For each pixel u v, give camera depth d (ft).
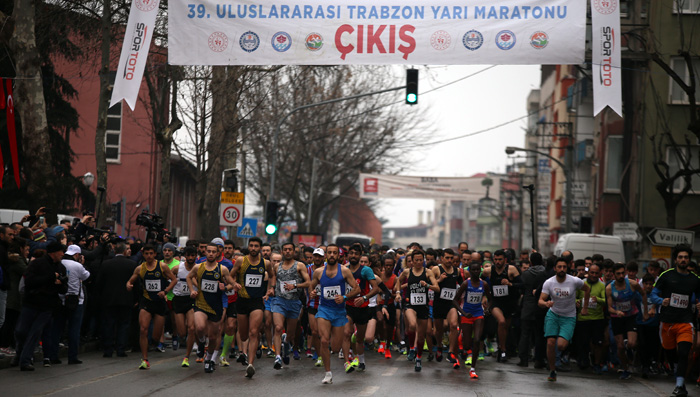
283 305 76.13
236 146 149.79
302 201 317.63
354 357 85.61
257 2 81.71
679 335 70.03
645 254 173.06
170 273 75.82
